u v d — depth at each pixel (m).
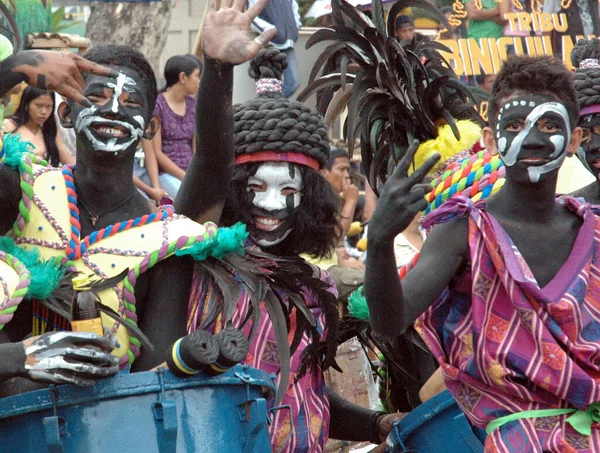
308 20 11.53
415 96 5.76
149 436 3.90
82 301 3.96
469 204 4.46
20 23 8.05
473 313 4.39
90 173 4.60
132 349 4.42
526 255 4.46
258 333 5.13
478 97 6.10
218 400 4.08
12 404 3.86
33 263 4.32
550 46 8.55
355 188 8.78
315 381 5.41
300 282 5.20
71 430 3.84
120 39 12.09
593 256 4.46
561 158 4.46
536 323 4.29
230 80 4.59
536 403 4.36
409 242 7.44
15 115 7.84
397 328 4.16
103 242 4.50
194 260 4.57
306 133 5.38
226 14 4.52
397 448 5.23
